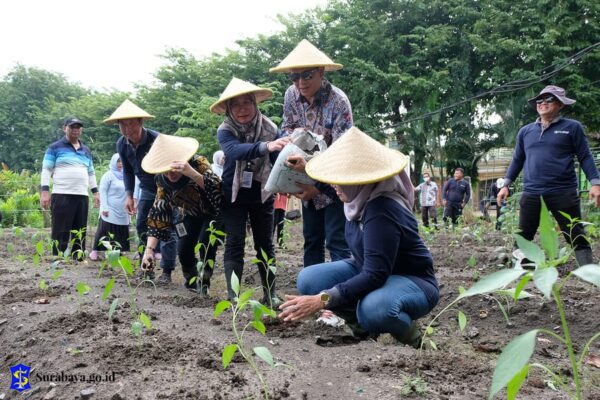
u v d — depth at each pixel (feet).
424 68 68.39
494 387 3.87
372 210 9.33
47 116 116.06
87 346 9.55
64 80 146.00
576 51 60.49
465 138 67.00
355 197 9.53
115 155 23.38
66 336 10.22
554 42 59.82
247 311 12.71
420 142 69.10
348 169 8.76
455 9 66.08
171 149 13.55
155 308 12.84
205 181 13.60
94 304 13.05
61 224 24.14
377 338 10.61
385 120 72.64
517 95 61.87
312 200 13.23
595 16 60.08
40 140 122.21
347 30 69.15
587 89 60.70
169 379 7.93
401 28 70.44
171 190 14.38
